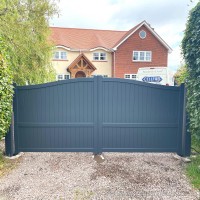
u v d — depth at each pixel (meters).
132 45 21.30
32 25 6.96
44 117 4.98
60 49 20.52
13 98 4.84
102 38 23.31
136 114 5.00
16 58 6.07
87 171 4.10
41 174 3.97
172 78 13.27
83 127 5.01
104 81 4.93
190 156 4.85
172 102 4.96
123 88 4.95
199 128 4.10
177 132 4.99
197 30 3.78
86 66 20.52
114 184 3.58
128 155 5.01
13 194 3.24
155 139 5.05
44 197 3.17
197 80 3.97
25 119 4.96
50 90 4.94
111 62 21.91
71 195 3.23
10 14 5.99
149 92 4.96
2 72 3.87
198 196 3.20
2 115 3.97
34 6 7.11
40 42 7.39
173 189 3.41
